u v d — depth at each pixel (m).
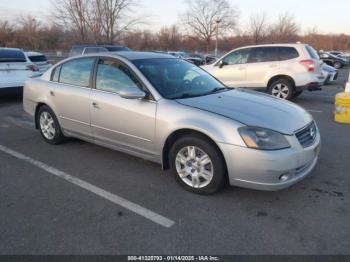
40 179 4.10
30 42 49.22
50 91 5.12
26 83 5.64
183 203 3.49
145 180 4.05
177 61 4.76
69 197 3.64
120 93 3.89
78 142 5.51
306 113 3.97
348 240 2.86
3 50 8.98
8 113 7.88
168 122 3.70
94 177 4.15
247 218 3.20
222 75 10.20
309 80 9.09
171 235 2.95
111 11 35.50
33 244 2.82
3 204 3.48
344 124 6.99
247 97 4.15
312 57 9.22
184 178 3.75
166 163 3.98
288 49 9.37
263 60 9.62
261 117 3.47
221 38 59.06
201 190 3.62
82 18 35.12
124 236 2.93
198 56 34.12
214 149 3.43
